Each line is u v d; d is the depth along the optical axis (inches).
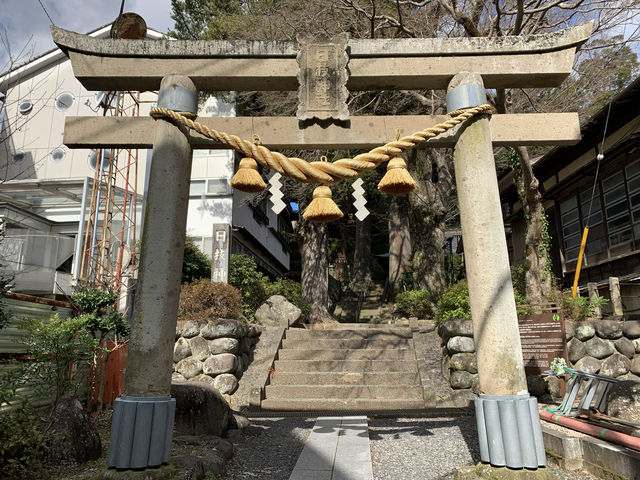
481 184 153.3
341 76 165.9
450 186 512.7
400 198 709.9
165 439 135.1
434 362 308.7
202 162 581.6
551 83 173.8
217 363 286.2
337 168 159.0
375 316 668.7
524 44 165.3
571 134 165.5
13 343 180.7
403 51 165.5
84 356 197.8
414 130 166.6
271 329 370.9
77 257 412.5
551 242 583.5
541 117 166.9
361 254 861.2
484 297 145.4
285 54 167.9
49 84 585.0
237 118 167.6
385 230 1008.2
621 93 374.3
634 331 287.3
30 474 126.0
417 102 473.1
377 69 166.9
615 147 405.4
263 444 191.0
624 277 405.7
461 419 237.9
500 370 138.6
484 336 142.9
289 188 539.2
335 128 166.6
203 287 327.0
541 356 259.6
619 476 132.2
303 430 216.5
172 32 518.9
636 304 428.1
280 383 301.1
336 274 960.9
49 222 516.7
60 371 168.4
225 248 402.6
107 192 454.3
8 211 459.2
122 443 129.0
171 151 156.9
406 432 211.9
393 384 291.3
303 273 554.3
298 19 403.5
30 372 160.2
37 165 557.3
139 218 516.7
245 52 166.9
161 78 166.7
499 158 541.3
